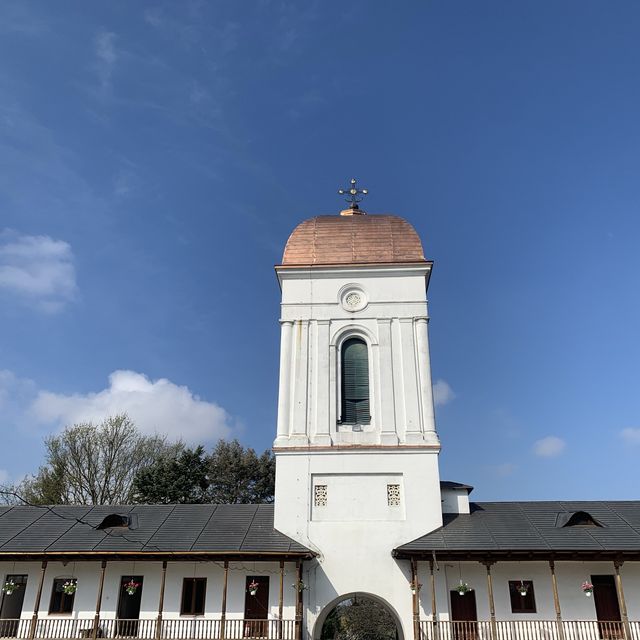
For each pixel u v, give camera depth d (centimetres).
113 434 5416
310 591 2700
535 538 2642
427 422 2988
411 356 3130
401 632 2742
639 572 2678
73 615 2716
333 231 3456
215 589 2736
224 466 5919
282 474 2917
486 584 2692
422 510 2816
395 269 3303
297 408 3045
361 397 3106
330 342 3183
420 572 2708
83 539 2762
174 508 3125
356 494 2873
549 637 2547
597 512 2928
